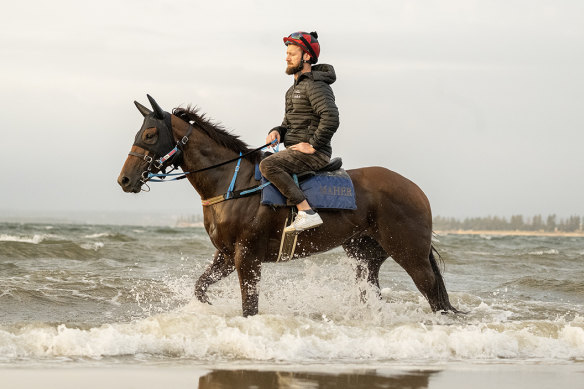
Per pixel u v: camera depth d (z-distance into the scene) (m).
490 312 7.76
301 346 5.28
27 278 8.91
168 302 7.91
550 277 11.83
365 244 6.91
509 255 17.28
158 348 5.18
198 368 4.65
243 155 6.26
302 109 6.26
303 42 6.25
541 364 5.21
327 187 6.29
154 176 6.15
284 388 4.12
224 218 6.12
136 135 6.16
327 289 7.76
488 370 4.89
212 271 6.77
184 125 6.20
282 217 6.19
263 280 9.51
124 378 4.26
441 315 6.70
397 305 7.88
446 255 16.23
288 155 6.12
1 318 6.46
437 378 4.55
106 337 5.14
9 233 26.00
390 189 6.52
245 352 5.18
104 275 9.70
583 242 43.06
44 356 4.86
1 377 4.12
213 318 5.71
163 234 30.78
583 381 4.58
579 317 7.01
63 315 6.80
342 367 4.84
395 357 5.34
